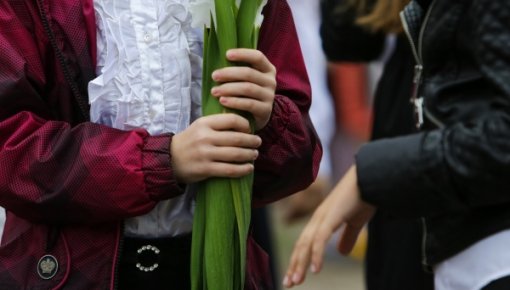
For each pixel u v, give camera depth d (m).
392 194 5.31
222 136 4.86
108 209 4.91
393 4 6.62
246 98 4.89
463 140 5.11
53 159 4.90
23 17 4.99
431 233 5.45
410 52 7.04
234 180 4.91
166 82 5.06
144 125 5.05
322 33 7.83
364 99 12.52
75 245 5.00
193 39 5.15
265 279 5.57
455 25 5.26
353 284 14.09
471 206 5.18
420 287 7.00
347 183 6.04
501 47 5.02
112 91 5.02
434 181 5.18
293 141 5.22
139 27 5.04
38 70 5.01
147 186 4.90
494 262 5.17
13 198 4.91
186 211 5.18
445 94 5.32
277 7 5.47
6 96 4.93
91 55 5.07
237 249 4.99
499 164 5.00
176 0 5.08
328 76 12.58
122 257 5.11
